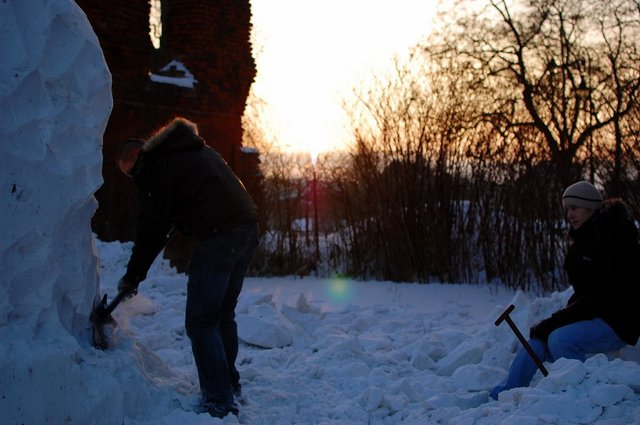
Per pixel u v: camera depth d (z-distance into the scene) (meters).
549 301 5.79
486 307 9.20
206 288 3.96
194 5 14.66
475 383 4.86
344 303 9.43
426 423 4.09
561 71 14.37
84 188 3.47
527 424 3.41
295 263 13.48
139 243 3.93
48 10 3.27
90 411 3.28
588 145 10.92
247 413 4.19
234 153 14.59
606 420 3.38
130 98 13.24
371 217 12.81
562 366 3.80
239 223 4.02
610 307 4.40
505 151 11.54
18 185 3.09
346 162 13.45
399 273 12.41
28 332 3.12
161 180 3.90
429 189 12.21
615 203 4.58
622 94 11.36
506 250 11.29
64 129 3.33
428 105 12.55
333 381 5.10
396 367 5.46
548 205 10.96
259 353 5.87
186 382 4.40
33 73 3.16
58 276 3.40
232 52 14.96
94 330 3.78
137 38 13.32
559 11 17.16
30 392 2.97
